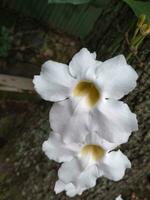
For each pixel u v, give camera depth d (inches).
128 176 8.9
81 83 5.1
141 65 6.6
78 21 11.0
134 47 5.5
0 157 9.5
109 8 6.8
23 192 9.3
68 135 5.1
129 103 7.2
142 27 5.2
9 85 11.0
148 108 7.2
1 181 9.5
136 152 8.1
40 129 8.5
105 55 6.9
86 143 5.7
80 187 6.3
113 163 6.0
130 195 11.6
